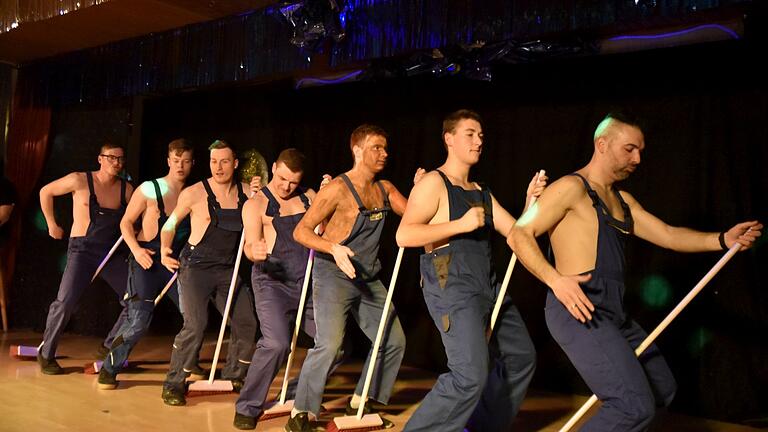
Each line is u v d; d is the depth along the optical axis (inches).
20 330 253.0
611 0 131.7
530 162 176.9
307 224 128.3
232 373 163.2
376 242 134.0
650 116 159.0
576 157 169.6
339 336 128.7
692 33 150.1
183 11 191.0
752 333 145.4
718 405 147.6
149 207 168.4
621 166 101.5
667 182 155.9
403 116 200.1
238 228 154.3
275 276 139.2
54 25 207.8
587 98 168.7
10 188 245.0
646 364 102.2
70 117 255.9
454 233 103.0
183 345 150.6
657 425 103.8
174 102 247.3
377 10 164.9
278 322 135.3
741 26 144.6
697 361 150.9
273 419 139.3
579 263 99.5
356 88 209.3
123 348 162.7
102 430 129.9
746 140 147.3
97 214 183.5
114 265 185.5
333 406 152.3
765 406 143.6
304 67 178.4
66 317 179.5
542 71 175.8
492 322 111.7
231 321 161.2
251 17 189.8
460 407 104.3
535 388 173.2
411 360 196.4
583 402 159.2
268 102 228.5
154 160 247.4
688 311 152.6
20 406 145.4
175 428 132.6
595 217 99.7
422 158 195.6
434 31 155.3
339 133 212.7
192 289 151.3
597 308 97.7
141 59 217.6
